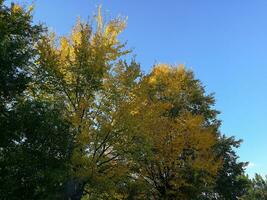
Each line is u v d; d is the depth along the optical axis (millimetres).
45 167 11516
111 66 16250
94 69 15250
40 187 11383
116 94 15602
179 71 23547
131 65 16266
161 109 17203
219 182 26734
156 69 23016
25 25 13445
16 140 11586
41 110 11938
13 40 12422
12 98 12242
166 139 20047
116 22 16938
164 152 19688
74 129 14516
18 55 12000
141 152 16141
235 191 27812
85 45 15594
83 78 15305
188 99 23859
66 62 15969
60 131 12055
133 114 15977
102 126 14922
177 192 20453
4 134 11367
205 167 20047
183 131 20219
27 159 11297
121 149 15477
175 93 22516
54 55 15461
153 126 18047
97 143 15094
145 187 18656
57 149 11906
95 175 14352
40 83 15094
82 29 16125
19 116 11539
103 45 15938
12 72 11703
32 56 13781
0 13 12984
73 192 14984
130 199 18969
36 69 15188
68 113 15258
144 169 20000
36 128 11523
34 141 11555
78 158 14078
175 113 22266
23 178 11227
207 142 20453
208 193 26438
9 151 11352
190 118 20547
